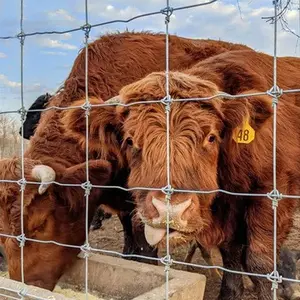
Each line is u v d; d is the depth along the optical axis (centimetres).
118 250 157
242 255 101
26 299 67
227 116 78
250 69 92
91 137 87
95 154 110
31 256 98
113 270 90
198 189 71
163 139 71
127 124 75
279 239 91
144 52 127
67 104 118
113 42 128
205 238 93
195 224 70
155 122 72
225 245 102
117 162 101
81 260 102
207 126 73
